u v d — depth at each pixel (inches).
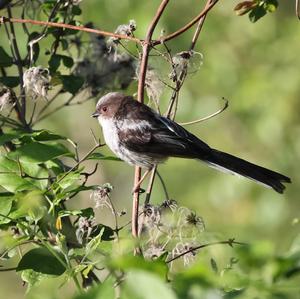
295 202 804.0
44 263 324.8
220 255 313.4
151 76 407.5
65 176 344.5
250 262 213.3
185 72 383.9
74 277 303.0
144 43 365.4
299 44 805.9
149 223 348.8
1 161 358.6
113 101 434.6
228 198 804.0
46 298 222.5
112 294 198.5
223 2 788.0
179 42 765.3
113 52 480.4
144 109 432.5
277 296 202.4
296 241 219.6
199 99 810.8
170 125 427.5
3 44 665.6
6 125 426.6
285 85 791.1
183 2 763.4
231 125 823.1
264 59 807.1
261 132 791.1
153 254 339.6
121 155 438.9
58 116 840.3
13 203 348.5
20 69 434.3
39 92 405.7
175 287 199.2
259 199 798.5
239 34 800.3
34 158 349.7
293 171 813.2
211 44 799.1
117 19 729.0
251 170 412.2
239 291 208.7
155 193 815.7
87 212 347.3
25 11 457.7
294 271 213.2
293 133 800.9
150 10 724.0
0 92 408.2
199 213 807.1
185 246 340.8
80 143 852.6
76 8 450.6
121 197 872.9
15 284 815.1
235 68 805.9
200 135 826.8
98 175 859.4
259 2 406.9
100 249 322.3
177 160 821.2
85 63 482.0
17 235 361.1
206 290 195.3
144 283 186.7
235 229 788.6
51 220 330.0
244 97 792.9
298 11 413.1
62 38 454.3
